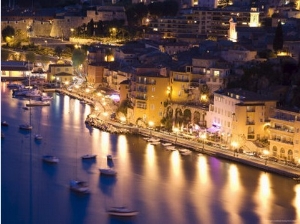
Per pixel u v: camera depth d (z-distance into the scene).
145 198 174.50
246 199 177.00
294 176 195.62
